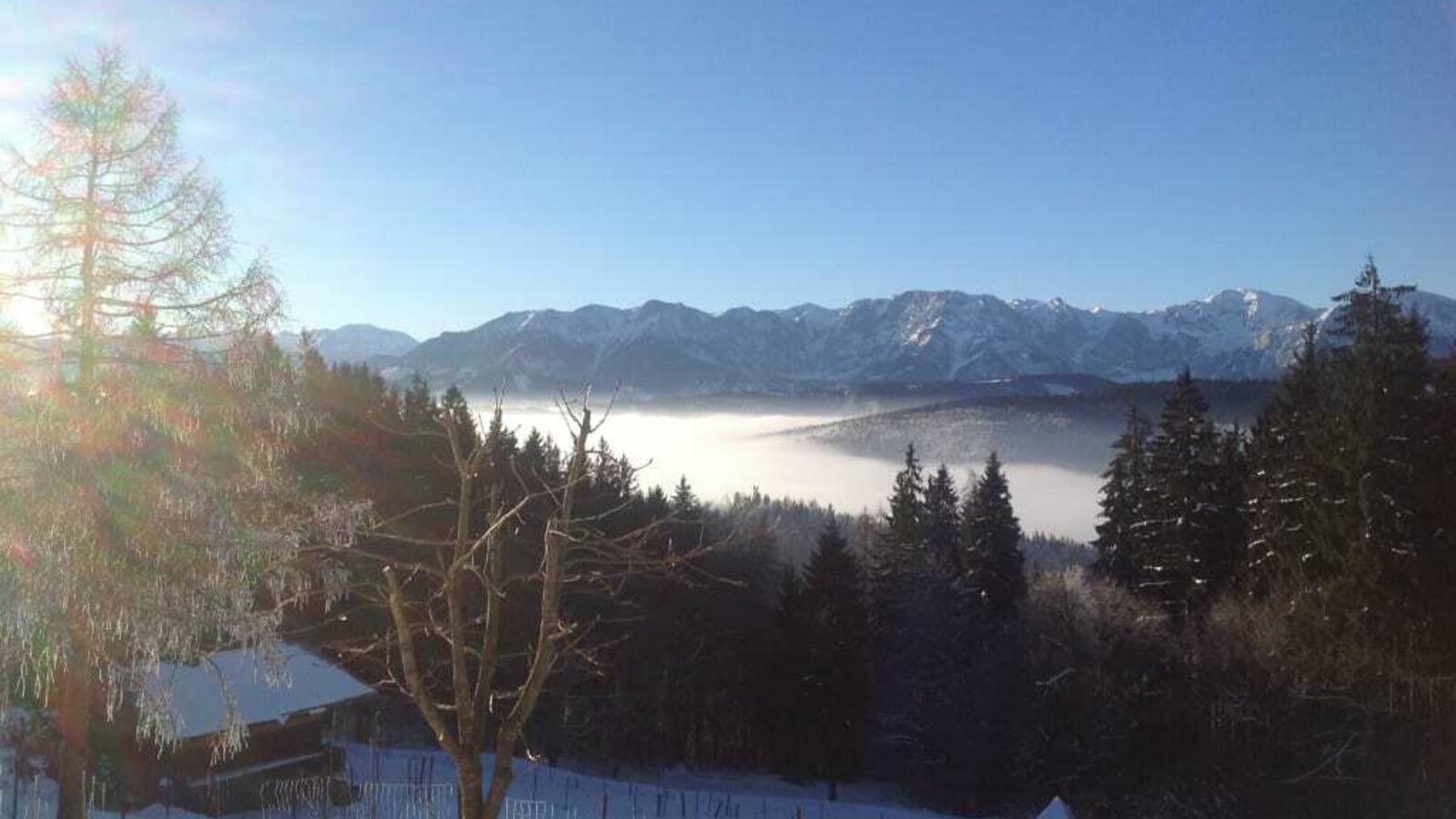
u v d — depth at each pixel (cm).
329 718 2755
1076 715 3934
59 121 1327
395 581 766
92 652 1338
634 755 4306
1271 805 3338
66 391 1299
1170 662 3816
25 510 1258
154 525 1323
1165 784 3700
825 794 4412
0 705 1400
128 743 2119
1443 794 2945
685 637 4159
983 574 4931
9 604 1245
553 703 3841
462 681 750
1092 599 4100
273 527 1386
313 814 2264
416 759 3272
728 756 4722
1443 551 3098
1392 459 3127
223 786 2275
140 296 1348
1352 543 3141
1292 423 3656
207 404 1378
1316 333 3869
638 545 830
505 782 746
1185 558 4038
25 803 1803
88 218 1320
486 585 761
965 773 4181
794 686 4347
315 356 2805
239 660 2309
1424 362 3228
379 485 2555
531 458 2320
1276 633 3394
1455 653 3045
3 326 1304
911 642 4525
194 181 1389
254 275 1417
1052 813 2064
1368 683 3142
